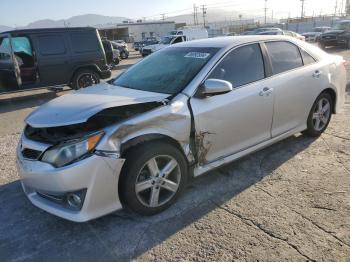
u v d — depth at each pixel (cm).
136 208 325
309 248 282
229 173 420
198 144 358
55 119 308
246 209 343
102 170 297
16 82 993
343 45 2286
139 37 7244
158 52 471
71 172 289
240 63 402
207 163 373
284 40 465
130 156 314
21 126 741
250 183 395
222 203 356
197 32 3045
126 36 7156
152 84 390
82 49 1088
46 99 1087
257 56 421
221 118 370
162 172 335
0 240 319
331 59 525
